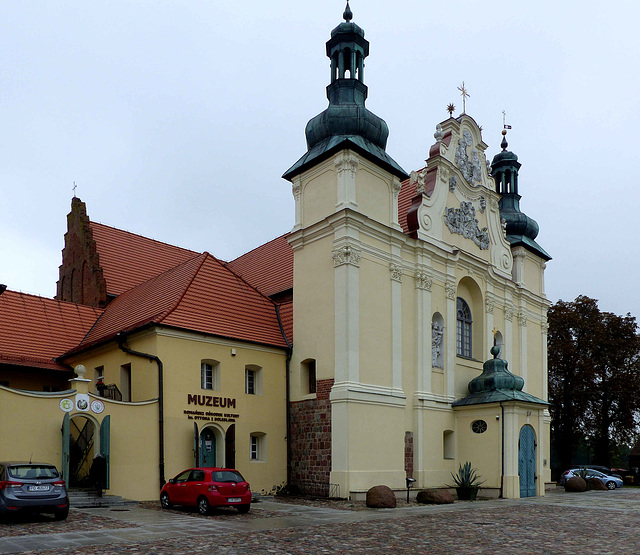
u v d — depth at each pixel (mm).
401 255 30984
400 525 18766
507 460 30172
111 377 28609
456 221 35062
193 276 30359
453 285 33625
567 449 55281
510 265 39906
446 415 31859
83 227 38125
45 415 23484
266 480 28500
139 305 31250
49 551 13898
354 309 27969
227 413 27766
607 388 52969
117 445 24422
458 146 36375
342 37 32000
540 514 22297
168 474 25531
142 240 41469
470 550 14609
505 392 31531
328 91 32094
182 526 17734
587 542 15969
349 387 27094
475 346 35906
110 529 17078
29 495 18047
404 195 35906
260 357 29469
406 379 30297
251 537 15961
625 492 36469
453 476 31359
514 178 43781
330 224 28922
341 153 29156
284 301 34844
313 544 15086
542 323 42844
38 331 31562
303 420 29141
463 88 37375
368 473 27250
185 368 26812
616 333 55750
